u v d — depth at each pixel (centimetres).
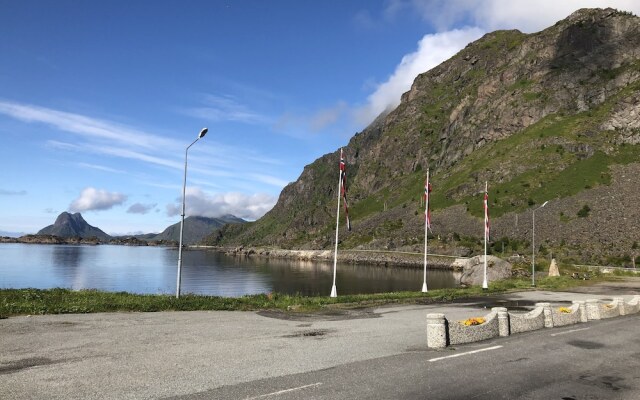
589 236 12256
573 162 17462
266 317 1891
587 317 2058
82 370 976
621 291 3875
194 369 1005
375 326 1695
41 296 2170
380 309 2275
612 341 1521
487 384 961
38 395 811
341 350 1245
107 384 881
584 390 953
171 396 820
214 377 945
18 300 2008
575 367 1144
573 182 15988
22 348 1178
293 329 1588
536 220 14562
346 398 836
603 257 10475
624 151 16712
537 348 1356
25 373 948
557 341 1488
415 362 1123
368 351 1241
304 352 1206
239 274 10125
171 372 975
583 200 14625
